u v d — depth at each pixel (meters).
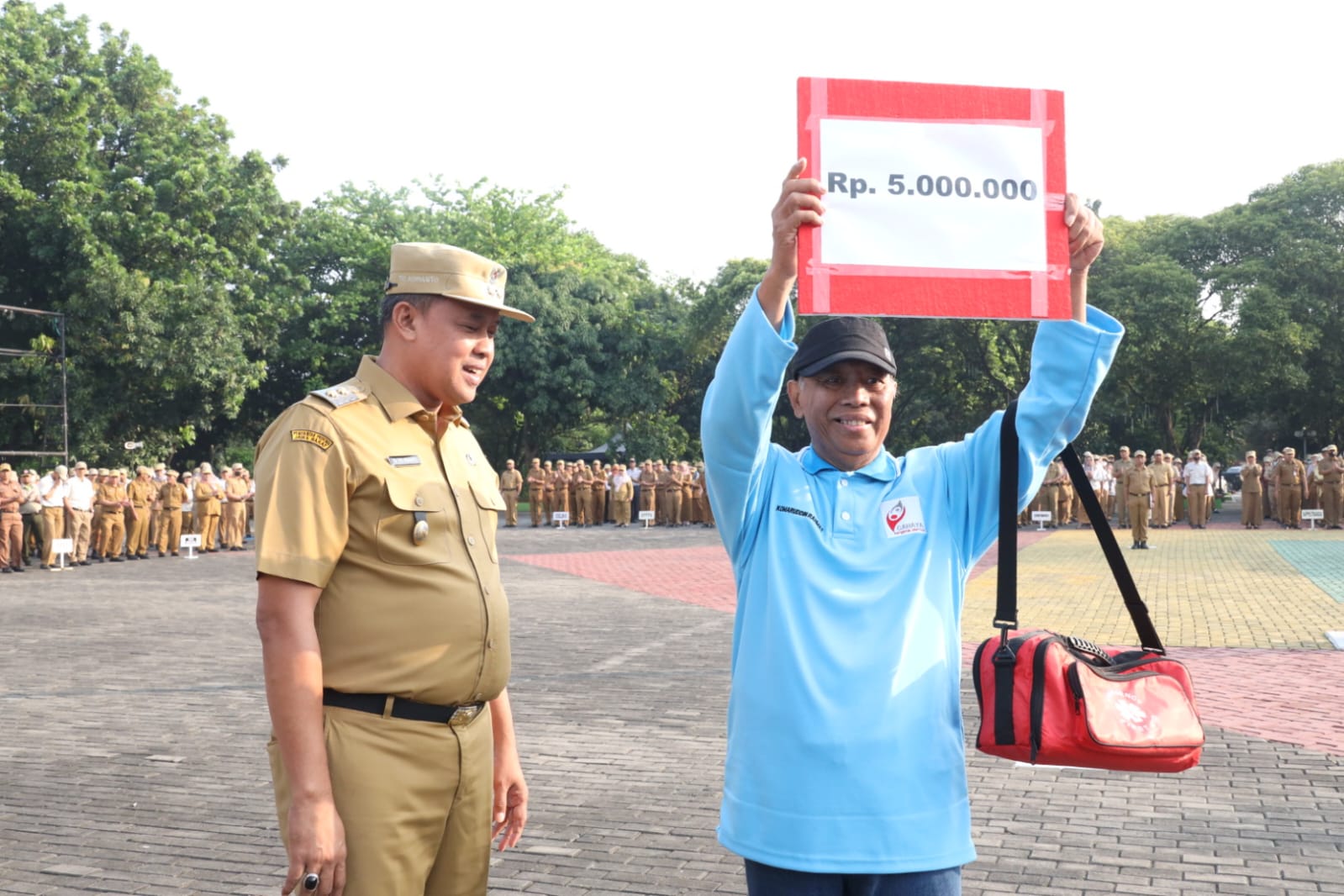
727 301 41.47
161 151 32.69
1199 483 28.89
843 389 2.65
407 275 2.77
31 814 5.98
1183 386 38.75
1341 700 8.65
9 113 31.95
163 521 24.33
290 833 2.41
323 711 2.54
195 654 11.14
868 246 2.50
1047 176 2.59
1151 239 41.66
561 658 10.73
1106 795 6.29
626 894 4.89
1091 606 14.20
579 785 6.52
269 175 34.47
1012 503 2.63
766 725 2.51
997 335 39.84
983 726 2.48
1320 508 29.50
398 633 2.61
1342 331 37.75
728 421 2.54
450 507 2.73
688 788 6.45
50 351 30.91
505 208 50.66
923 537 2.63
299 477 2.53
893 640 2.51
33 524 23.28
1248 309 36.09
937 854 2.44
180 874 5.12
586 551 24.19
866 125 2.51
